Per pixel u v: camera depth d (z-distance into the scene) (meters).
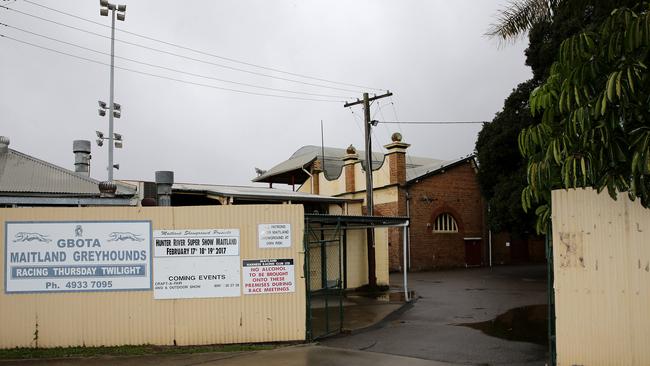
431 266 33.28
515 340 10.69
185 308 9.67
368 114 27.39
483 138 29.23
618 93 5.99
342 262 21.44
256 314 9.84
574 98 6.72
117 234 9.60
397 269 31.88
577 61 6.79
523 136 7.60
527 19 10.52
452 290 20.97
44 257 9.43
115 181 18.06
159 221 9.72
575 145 6.79
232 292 9.78
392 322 13.24
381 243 22.27
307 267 10.21
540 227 7.80
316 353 9.18
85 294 9.48
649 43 6.15
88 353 9.03
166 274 9.67
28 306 9.37
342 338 10.95
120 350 9.22
